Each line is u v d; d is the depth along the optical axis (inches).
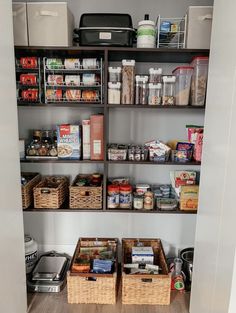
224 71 45.3
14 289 56.5
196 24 63.9
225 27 45.1
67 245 85.8
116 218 84.6
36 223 84.7
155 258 82.8
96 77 69.5
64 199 77.3
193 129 72.2
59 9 63.4
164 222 84.7
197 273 59.1
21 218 59.6
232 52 42.0
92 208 72.4
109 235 84.9
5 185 50.4
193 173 77.4
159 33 67.7
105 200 72.0
